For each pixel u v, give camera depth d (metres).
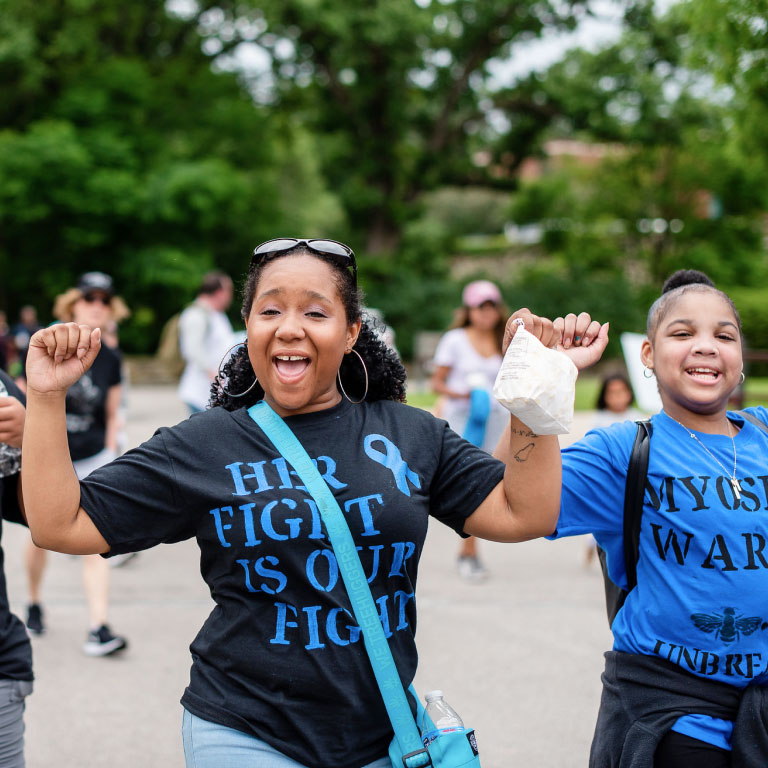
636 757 2.17
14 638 2.39
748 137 11.28
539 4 26.27
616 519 2.34
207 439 1.95
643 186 30.91
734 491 2.26
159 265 27.73
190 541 7.65
